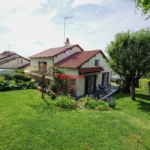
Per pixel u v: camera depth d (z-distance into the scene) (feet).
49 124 16.29
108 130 15.74
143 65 27.73
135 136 14.75
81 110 23.36
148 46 25.81
